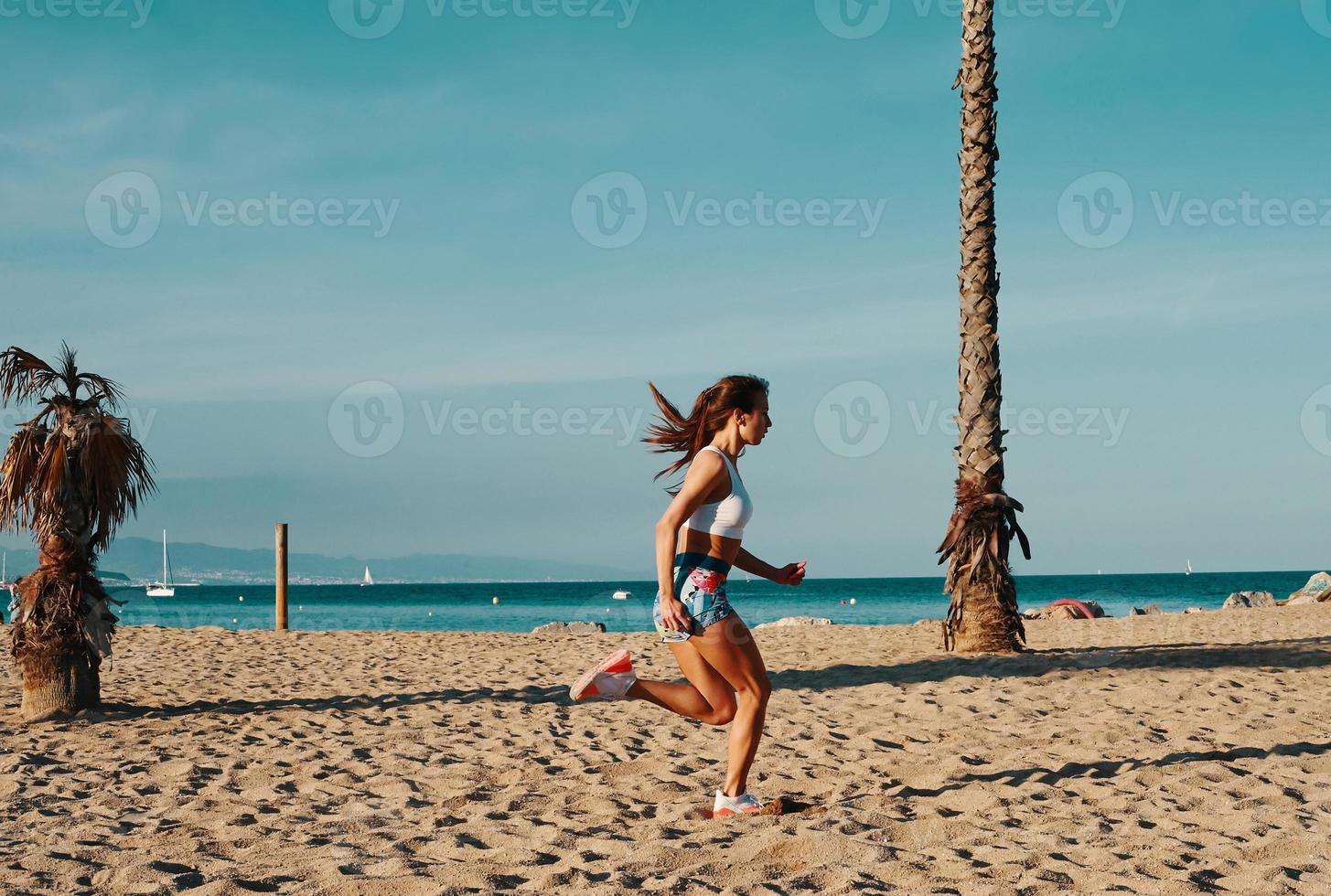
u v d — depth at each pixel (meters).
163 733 7.00
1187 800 4.50
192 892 3.43
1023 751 5.85
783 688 8.83
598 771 5.57
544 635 17.05
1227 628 14.55
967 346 11.09
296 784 5.41
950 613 11.07
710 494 4.17
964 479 10.99
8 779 5.46
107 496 7.92
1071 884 3.32
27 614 7.71
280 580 17.84
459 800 4.90
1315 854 3.64
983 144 11.19
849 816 4.23
